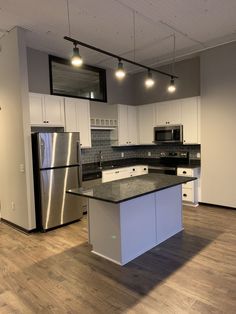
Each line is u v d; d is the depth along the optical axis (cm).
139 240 307
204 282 246
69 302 222
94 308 213
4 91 408
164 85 591
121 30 396
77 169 436
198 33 414
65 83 529
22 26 371
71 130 476
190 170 498
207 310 206
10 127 405
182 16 356
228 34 422
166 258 297
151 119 589
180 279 252
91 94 568
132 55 514
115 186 311
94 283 251
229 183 470
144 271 270
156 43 453
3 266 290
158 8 332
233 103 454
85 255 312
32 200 393
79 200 442
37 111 423
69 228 410
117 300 223
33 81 453
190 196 500
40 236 379
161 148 608
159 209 338
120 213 281
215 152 482
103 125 559
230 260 287
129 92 651
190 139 518
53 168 402
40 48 454
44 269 281
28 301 226
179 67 557
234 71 449
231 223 404
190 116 515
